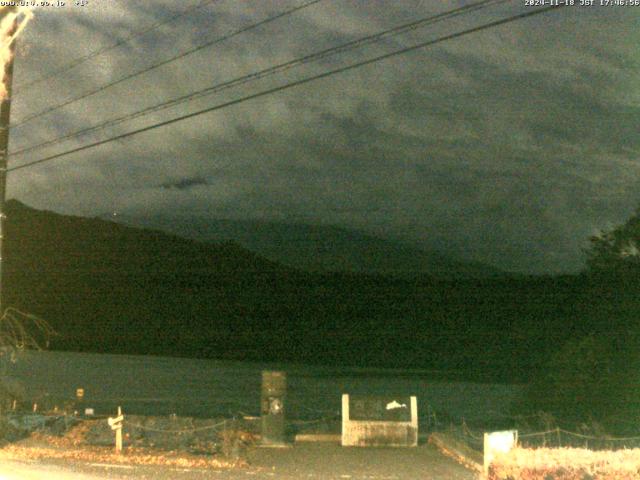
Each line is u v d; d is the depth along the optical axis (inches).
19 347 1037.2
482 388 1406.3
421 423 956.0
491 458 608.1
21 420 856.9
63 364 1658.5
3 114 755.4
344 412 754.8
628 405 812.6
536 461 605.3
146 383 1445.6
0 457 681.0
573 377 853.8
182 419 851.4
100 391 1317.7
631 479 561.9
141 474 601.3
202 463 648.4
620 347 842.2
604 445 736.3
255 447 731.4
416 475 605.6
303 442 770.2
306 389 1389.0
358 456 692.7
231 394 1325.0
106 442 747.4
